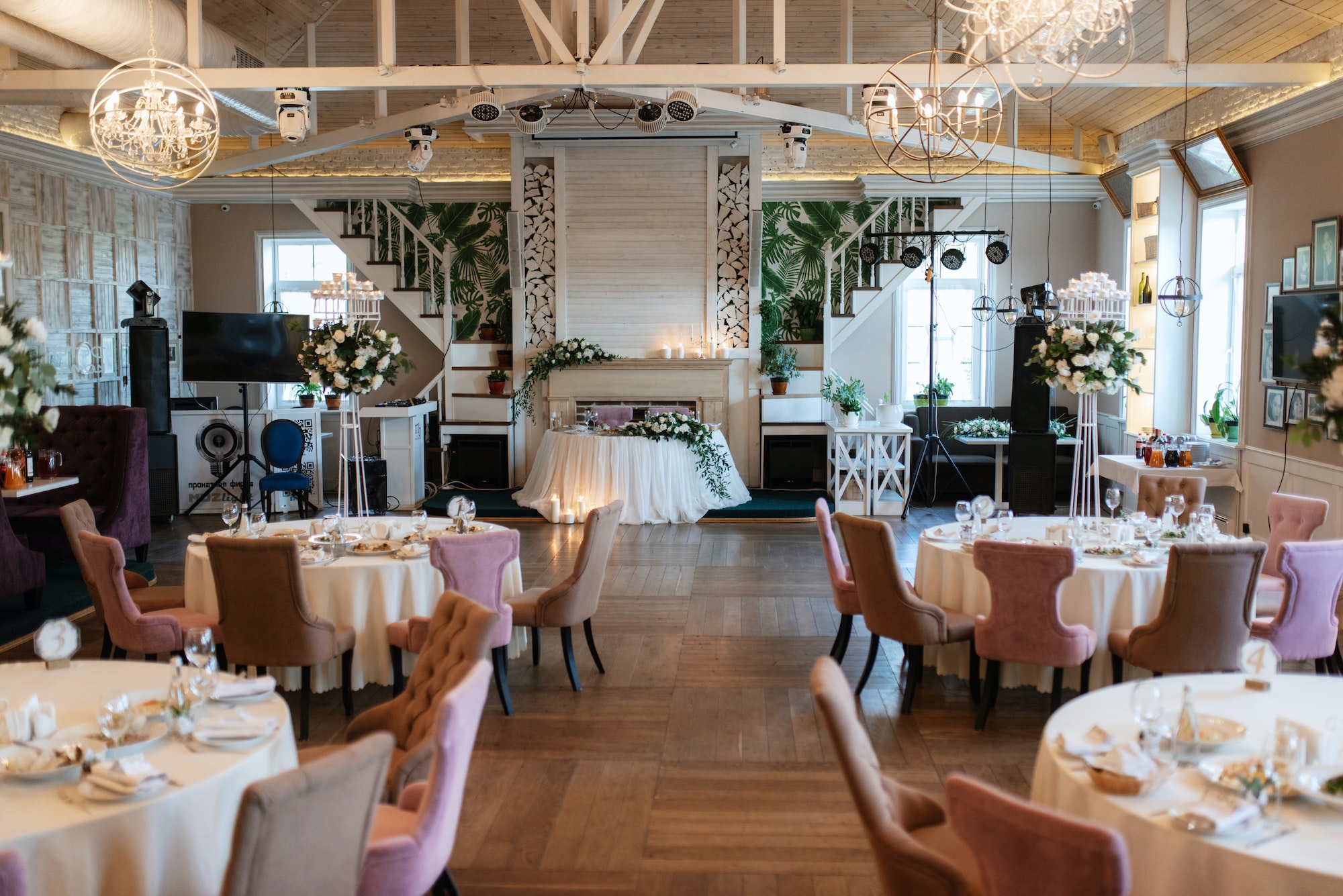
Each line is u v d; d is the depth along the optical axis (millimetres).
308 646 4430
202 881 2471
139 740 2676
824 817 3840
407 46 9898
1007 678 5031
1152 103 9469
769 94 10586
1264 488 7703
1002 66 6309
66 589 7273
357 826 2217
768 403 11367
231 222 11984
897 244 11617
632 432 10008
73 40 6117
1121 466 8391
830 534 5621
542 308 11570
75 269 9758
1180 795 2379
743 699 5148
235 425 10492
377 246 11805
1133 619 4648
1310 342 6734
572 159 11383
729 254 11422
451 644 3305
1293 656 4555
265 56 9766
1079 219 11641
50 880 2246
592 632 5738
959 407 11625
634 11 6531
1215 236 8906
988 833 2059
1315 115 6988
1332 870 2041
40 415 3361
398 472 10625
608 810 3904
